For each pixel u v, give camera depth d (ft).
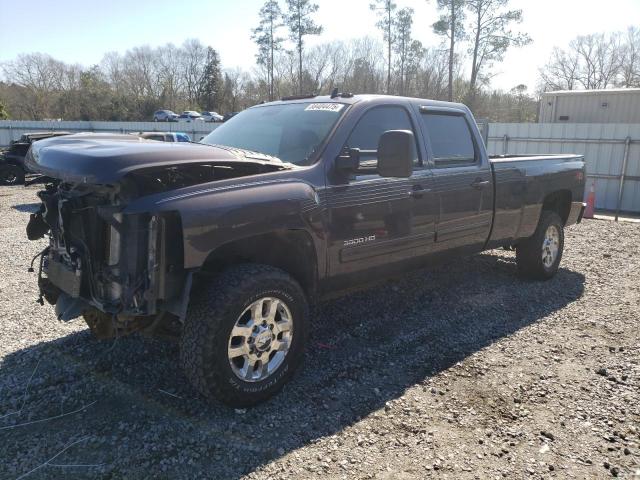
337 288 13.35
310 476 9.01
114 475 8.95
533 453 9.72
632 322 16.44
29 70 231.50
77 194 10.65
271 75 161.27
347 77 163.02
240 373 10.81
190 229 9.73
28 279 20.47
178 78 231.50
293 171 11.95
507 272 22.11
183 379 12.32
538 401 11.57
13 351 13.75
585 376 12.75
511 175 18.28
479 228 17.24
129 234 9.91
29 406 11.09
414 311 17.24
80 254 10.71
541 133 48.70
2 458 9.36
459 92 141.18
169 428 10.32
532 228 19.66
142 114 214.07
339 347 14.33
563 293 19.45
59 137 12.76
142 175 10.19
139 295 9.99
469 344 14.65
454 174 16.01
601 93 59.21
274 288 11.09
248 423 10.55
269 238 11.94
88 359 13.30
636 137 43.86
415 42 150.82
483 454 9.68
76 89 222.48
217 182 10.66
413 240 14.76
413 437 10.19
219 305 10.25
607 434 10.32
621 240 30.55
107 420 10.59
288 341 11.56
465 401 11.55
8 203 44.86
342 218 12.72
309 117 14.02
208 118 180.24
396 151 11.95
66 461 9.30
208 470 9.11
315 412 11.02
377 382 12.37
